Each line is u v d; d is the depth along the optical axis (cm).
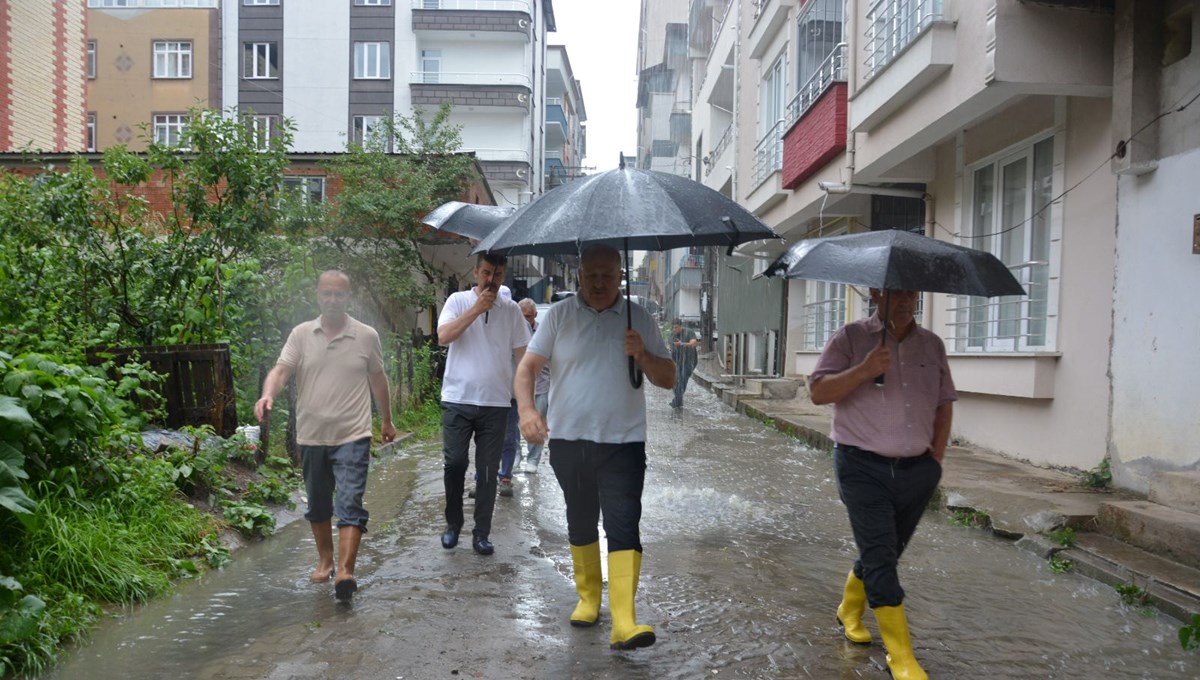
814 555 606
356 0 3428
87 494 521
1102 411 793
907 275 356
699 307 4153
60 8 1585
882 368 378
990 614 484
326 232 1627
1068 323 850
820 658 409
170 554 529
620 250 432
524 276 3450
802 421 1359
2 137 1424
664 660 402
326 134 3425
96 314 891
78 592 449
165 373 739
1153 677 397
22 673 369
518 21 3438
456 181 1769
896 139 1027
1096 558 573
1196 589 493
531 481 873
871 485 388
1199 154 672
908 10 983
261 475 729
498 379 584
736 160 2150
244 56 3403
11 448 427
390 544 612
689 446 1198
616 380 418
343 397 486
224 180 1077
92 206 920
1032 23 771
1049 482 796
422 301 1691
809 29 1530
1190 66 684
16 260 862
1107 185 790
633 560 408
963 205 1077
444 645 414
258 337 969
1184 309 682
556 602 485
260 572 538
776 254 1997
